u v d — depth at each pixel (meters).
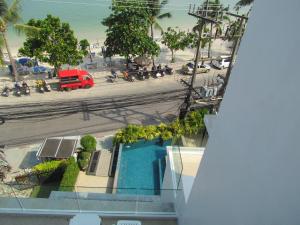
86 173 14.94
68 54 23.55
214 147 4.48
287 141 2.49
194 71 16.05
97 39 36.81
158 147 16.97
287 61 2.53
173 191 8.05
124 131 16.56
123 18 24.80
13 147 16.91
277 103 2.68
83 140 15.80
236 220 3.58
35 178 14.35
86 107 21.27
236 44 14.24
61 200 7.12
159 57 31.70
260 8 3.03
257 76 3.09
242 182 3.40
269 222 2.79
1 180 14.06
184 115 17.41
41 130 18.50
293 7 2.46
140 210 7.25
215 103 16.56
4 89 22.48
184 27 44.41
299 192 2.29
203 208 4.98
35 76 25.98
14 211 6.99
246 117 3.34
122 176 14.96
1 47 22.28
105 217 7.02
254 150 3.12
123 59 30.41
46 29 22.47
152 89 24.30
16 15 21.59
